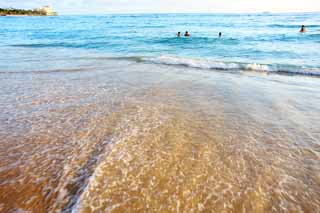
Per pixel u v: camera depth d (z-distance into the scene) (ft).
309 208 7.79
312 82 23.84
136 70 29.04
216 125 13.55
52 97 18.11
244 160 10.21
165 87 21.30
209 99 18.11
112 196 8.00
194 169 9.54
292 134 12.55
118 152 10.51
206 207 7.75
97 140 11.59
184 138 11.95
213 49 51.03
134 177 8.93
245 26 122.93
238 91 20.34
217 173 9.35
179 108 16.06
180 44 60.70
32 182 8.77
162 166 9.65
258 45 55.42
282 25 122.31
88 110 15.51
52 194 8.18
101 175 8.98
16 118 14.25
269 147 11.27
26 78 24.02
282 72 29.12
